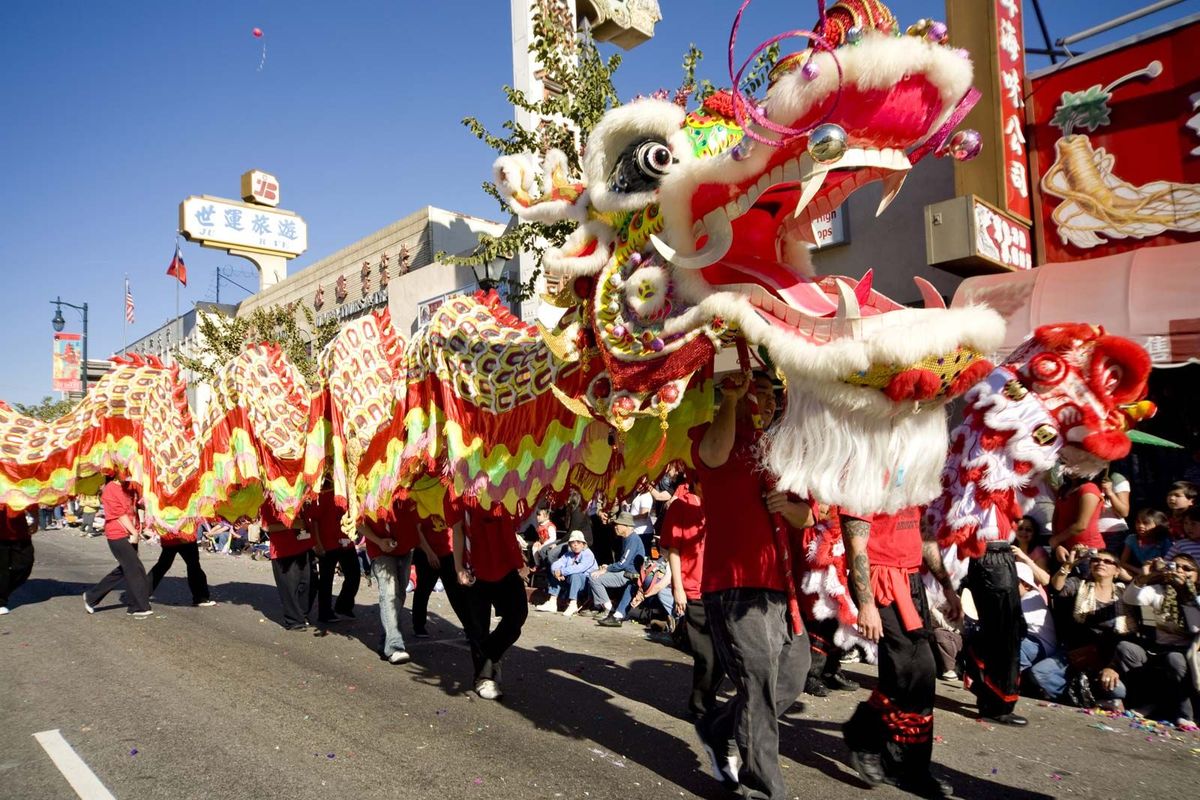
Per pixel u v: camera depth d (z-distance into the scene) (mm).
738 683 3330
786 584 3350
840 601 4539
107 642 7129
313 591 8984
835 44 2600
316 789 3699
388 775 3867
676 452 3869
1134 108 8047
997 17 8484
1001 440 3949
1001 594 4527
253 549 16281
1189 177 7734
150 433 8805
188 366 20859
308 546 7871
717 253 3062
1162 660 4801
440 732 4504
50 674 5992
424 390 5402
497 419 4762
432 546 6293
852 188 3152
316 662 6309
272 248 31953
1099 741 4359
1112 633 5008
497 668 5262
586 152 3408
